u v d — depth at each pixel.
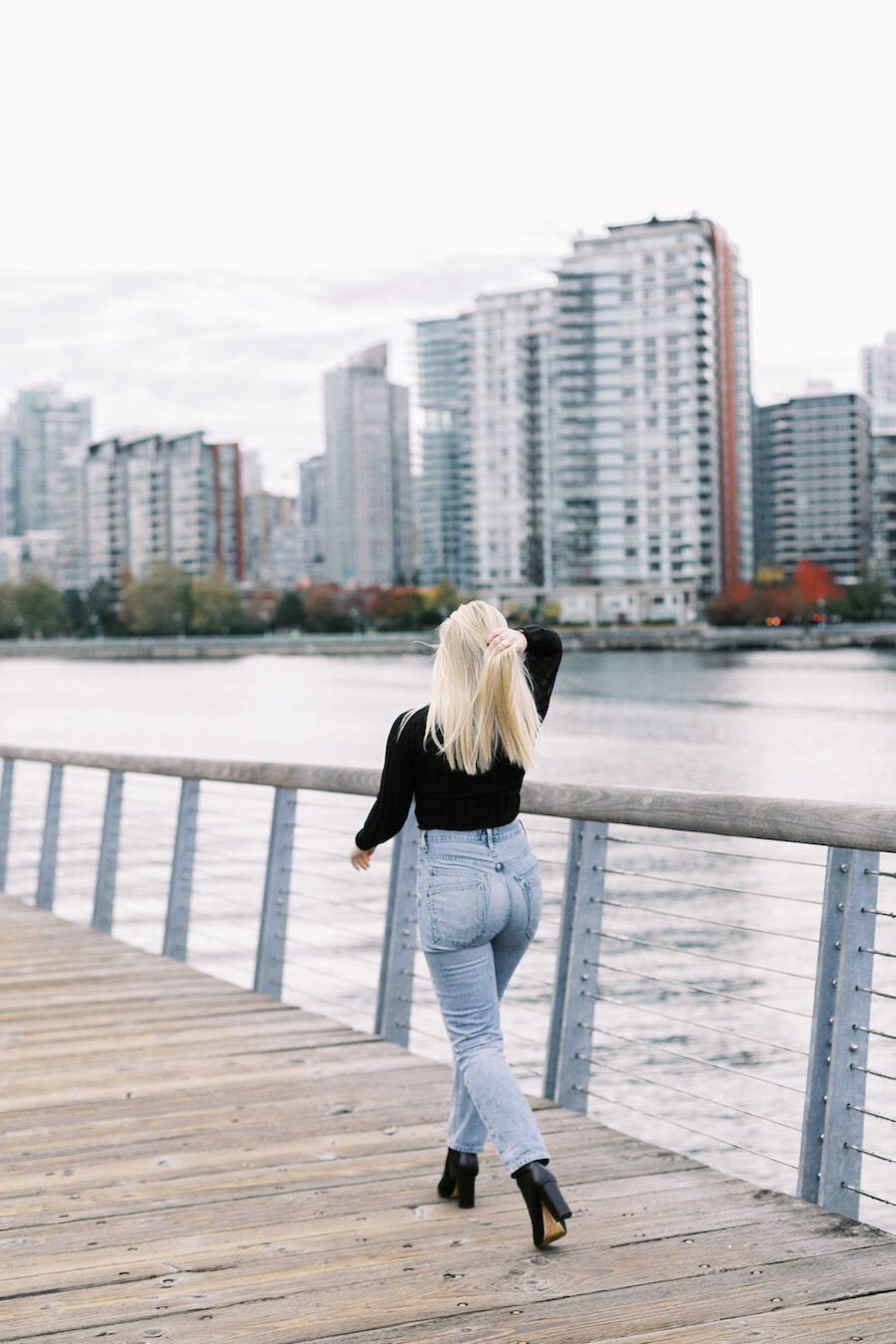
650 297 183.75
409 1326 2.96
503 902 3.30
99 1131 4.43
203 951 16.22
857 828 3.34
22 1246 3.47
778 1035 14.34
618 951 18.78
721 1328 2.89
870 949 3.47
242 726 72.06
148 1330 2.97
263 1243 3.46
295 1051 5.41
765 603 186.38
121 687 114.94
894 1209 9.80
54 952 7.84
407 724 3.33
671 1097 12.59
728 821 3.76
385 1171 4.01
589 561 187.62
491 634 3.32
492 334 198.88
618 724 65.81
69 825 28.89
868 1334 2.84
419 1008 12.77
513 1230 3.51
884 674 112.88
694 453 184.38
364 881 20.48
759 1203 3.61
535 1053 11.95
